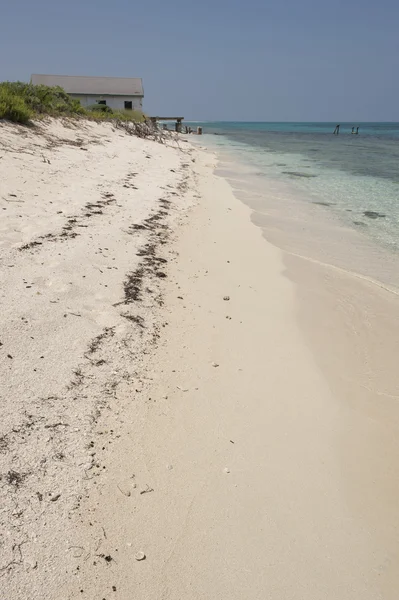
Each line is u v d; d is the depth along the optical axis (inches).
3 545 99.4
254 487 130.0
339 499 129.9
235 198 518.6
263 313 236.5
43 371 152.7
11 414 132.6
